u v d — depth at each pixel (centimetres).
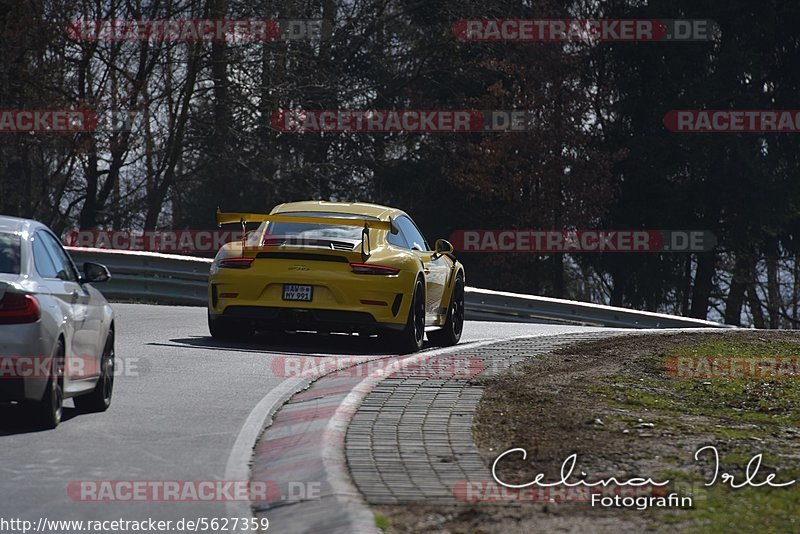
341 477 2506
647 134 17088
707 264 18262
